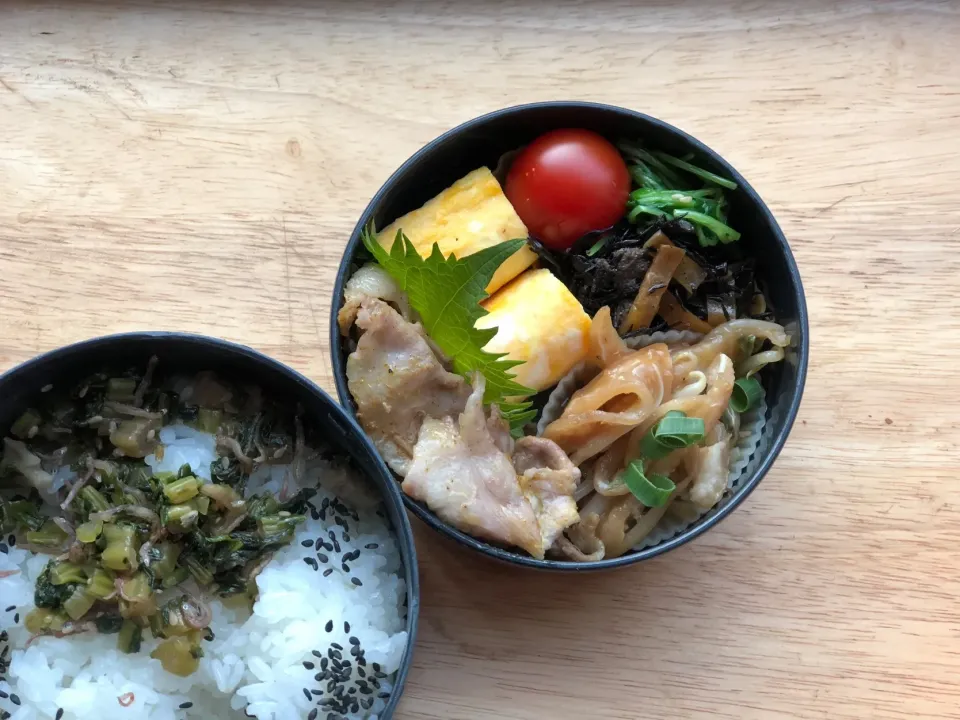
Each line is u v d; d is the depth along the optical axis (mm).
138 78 291
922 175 292
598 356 258
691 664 261
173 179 283
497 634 260
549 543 237
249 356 222
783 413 255
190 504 220
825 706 261
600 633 261
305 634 222
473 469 235
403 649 221
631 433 256
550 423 258
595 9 302
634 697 258
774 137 293
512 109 260
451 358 250
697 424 245
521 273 265
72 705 213
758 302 271
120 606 214
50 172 282
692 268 268
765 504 271
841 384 281
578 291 271
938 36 302
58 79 290
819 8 303
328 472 236
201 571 221
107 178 282
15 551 221
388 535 237
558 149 267
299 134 288
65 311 273
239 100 290
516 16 300
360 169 286
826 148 293
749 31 301
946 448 278
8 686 215
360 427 221
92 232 279
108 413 228
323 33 297
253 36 296
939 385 281
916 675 263
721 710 259
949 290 286
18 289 274
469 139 264
